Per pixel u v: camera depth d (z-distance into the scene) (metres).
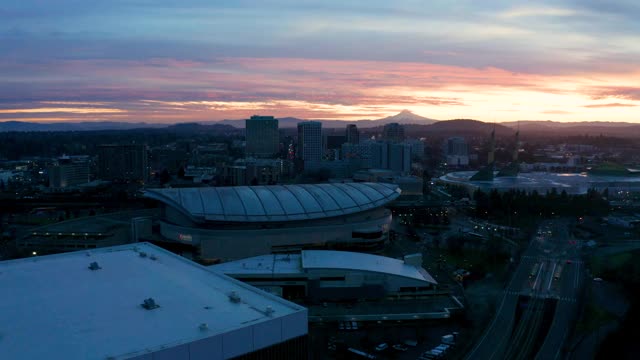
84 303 56.72
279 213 158.00
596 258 155.12
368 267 121.81
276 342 51.47
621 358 88.88
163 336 47.44
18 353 44.19
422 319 104.31
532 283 130.75
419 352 90.06
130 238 165.25
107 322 51.00
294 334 52.88
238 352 48.81
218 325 50.03
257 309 54.78
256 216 155.00
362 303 114.19
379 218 175.12
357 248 162.12
